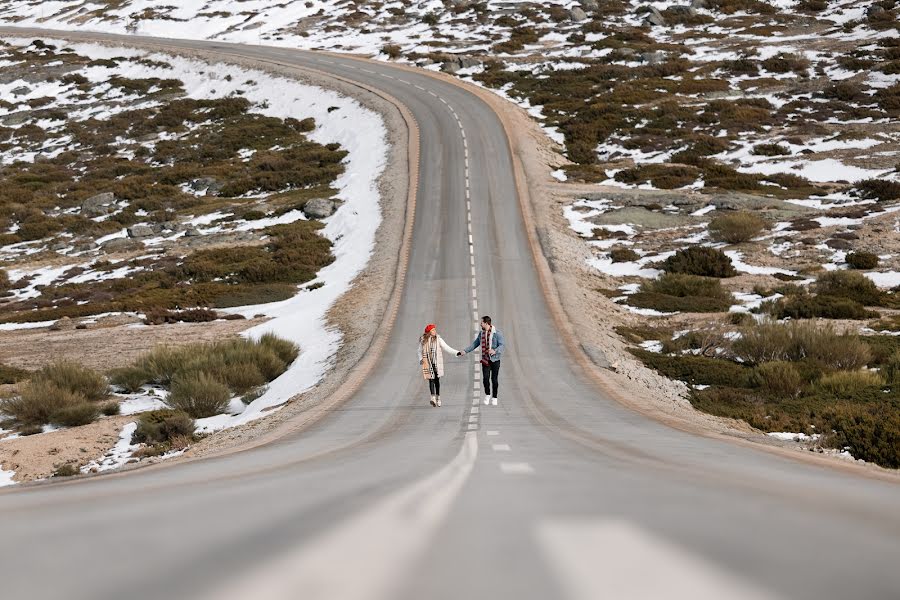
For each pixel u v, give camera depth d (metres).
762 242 54.69
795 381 25.70
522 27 133.75
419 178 69.81
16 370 36.75
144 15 158.75
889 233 53.03
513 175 69.75
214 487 4.90
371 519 2.59
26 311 51.69
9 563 1.72
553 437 13.77
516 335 33.72
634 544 1.92
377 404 22.70
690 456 8.94
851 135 77.62
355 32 140.62
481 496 3.83
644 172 72.62
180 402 28.12
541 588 1.42
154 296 51.50
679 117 87.69
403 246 53.50
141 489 4.89
